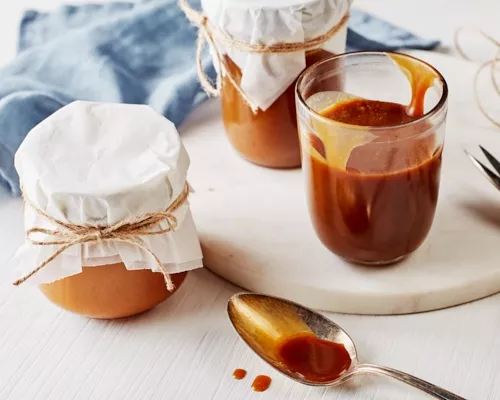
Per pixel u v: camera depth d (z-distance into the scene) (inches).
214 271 27.8
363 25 34.4
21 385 25.5
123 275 25.5
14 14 37.1
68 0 37.5
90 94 31.9
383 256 26.6
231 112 29.5
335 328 25.8
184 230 25.9
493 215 28.0
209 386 25.3
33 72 32.3
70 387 25.5
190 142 31.2
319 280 26.8
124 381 25.5
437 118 25.4
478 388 24.9
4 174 29.7
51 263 25.1
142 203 24.7
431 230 27.8
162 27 33.7
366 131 25.0
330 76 27.4
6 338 26.5
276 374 25.5
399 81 27.5
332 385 24.9
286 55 27.9
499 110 31.1
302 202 29.0
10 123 30.0
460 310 26.6
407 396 24.9
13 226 29.1
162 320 26.7
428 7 35.7
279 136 29.3
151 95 31.9
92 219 24.6
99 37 33.1
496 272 26.5
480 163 28.7
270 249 27.6
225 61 28.7
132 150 25.5
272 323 26.0
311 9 27.4
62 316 26.9
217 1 27.7
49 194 24.4
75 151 25.5
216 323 26.6
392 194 25.6
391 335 26.1
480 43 33.8
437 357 25.6
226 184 29.7
